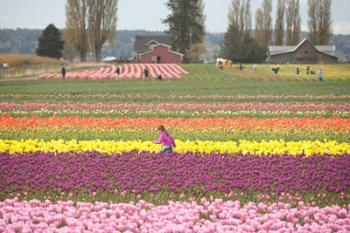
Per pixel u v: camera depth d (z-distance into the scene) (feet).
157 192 166.71
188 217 136.36
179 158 203.92
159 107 424.46
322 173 184.34
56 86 619.67
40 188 167.94
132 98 497.46
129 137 264.93
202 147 225.76
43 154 211.61
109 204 155.12
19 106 420.77
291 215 140.26
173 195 163.53
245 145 229.25
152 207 149.28
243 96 526.16
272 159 204.64
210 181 176.24
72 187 167.02
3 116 329.93
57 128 292.61
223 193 165.58
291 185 170.71
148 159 203.31
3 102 449.06
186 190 168.25
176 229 125.70
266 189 167.12
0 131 279.28
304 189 168.45
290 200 159.43
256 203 157.89
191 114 382.83
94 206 148.87
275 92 577.02
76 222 132.36
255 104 449.89
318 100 495.41
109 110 403.54
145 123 310.04
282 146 235.61
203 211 144.56
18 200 155.94
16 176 179.63
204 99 495.41
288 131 290.15
